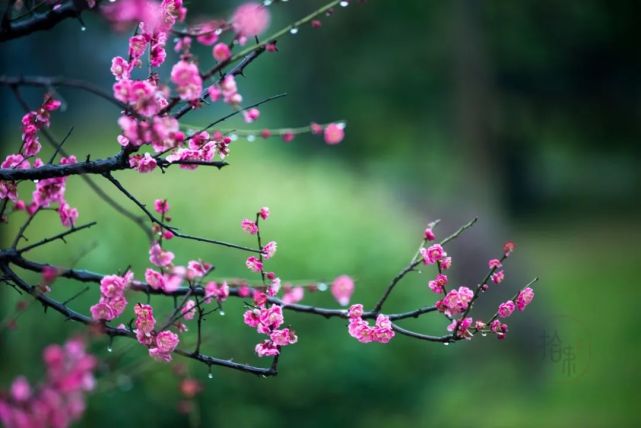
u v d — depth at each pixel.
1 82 2.13
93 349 6.05
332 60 22.45
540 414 10.55
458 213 15.73
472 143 17.33
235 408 7.74
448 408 10.38
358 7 20.89
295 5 22.48
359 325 2.81
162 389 6.79
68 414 1.78
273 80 24.50
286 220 10.19
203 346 6.11
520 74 20.23
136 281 2.76
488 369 11.52
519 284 13.31
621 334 13.27
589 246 19.56
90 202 10.07
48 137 2.12
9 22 2.59
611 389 11.45
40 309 7.10
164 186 11.25
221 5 11.57
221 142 2.80
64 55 15.99
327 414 8.80
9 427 1.74
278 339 2.80
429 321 10.16
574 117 20.94
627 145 21.48
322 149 23.39
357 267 9.75
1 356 6.55
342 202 12.28
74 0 2.57
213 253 9.04
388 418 9.47
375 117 22.50
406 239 11.70
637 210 22.97
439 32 19.61
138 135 2.32
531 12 19.14
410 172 21.81
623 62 20.17
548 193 25.11
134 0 2.28
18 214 9.47
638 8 19.09
